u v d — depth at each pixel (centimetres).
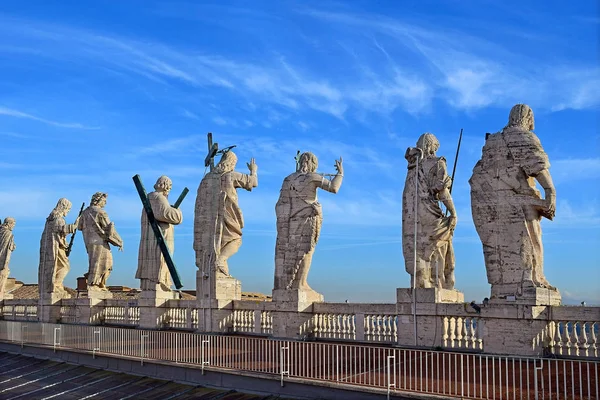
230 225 2880
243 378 1964
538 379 1661
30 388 2559
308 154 2617
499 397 1476
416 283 2162
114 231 3553
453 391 1564
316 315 2458
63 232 3703
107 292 3538
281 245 2578
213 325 2783
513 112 2045
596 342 1784
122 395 2211
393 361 1772
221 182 2881
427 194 2203
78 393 2355
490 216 2017
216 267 2825
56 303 3647
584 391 1523
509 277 1966
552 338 1847
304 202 2550
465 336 2028
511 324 1895
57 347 2897
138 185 3142
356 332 2347
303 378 1788
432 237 2169
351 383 1683
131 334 2462
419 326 2109
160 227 3119
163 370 2280
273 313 2548
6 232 4231
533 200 1969
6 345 3366
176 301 3020
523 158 1975
